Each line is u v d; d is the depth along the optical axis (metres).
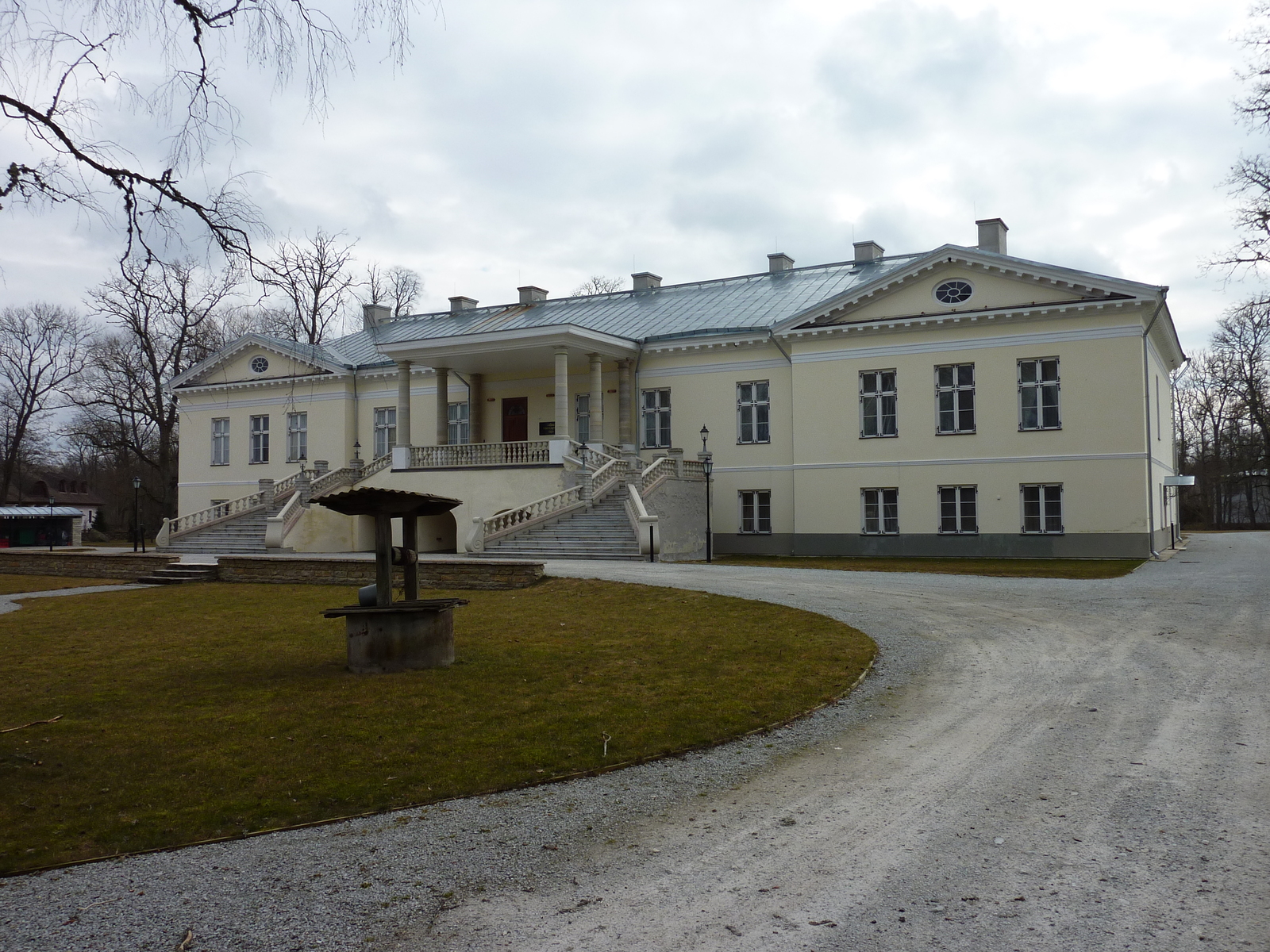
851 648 13.24
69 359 51.84
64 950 5.21
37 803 7.61
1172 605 16.61
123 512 72.88
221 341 45.66
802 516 34.56
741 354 36.34
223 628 17.00
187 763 8.59
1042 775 7.73
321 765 8.52
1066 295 30.72
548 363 38.31
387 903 5.71
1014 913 5.29
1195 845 6.16
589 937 5.18
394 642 12.48
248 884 6.06
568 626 15.68
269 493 37.62
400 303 62.06
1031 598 17.97
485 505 34.75
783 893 5.67
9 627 17.78
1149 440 30.28
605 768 8.40
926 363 32.91
